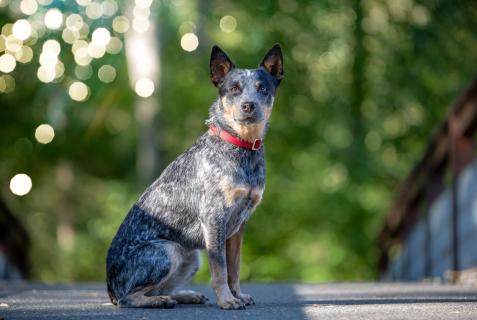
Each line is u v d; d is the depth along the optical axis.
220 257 5.55
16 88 17.06
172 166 5.93
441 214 10.91
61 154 21.36
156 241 5.72
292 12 16.84
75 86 15.34
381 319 4.64
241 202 5.70
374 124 17.62
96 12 14.24
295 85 17.52
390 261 15.39
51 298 6.78
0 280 11.42
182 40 16.33
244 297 5.83
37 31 13.90
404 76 16.78
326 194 18.39
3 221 12.39
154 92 18.31
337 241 18.44
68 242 21.91
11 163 21.28
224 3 17.39
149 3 14.38
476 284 8.49
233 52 17.50
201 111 19.38
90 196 25.16
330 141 18.62
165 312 5.25
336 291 7.40
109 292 5.88
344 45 16.83
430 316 4.75
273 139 18.70
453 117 9.38
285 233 18.73
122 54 15.67
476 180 8.98
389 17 16.22
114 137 24.02
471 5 15.19
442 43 15.59
